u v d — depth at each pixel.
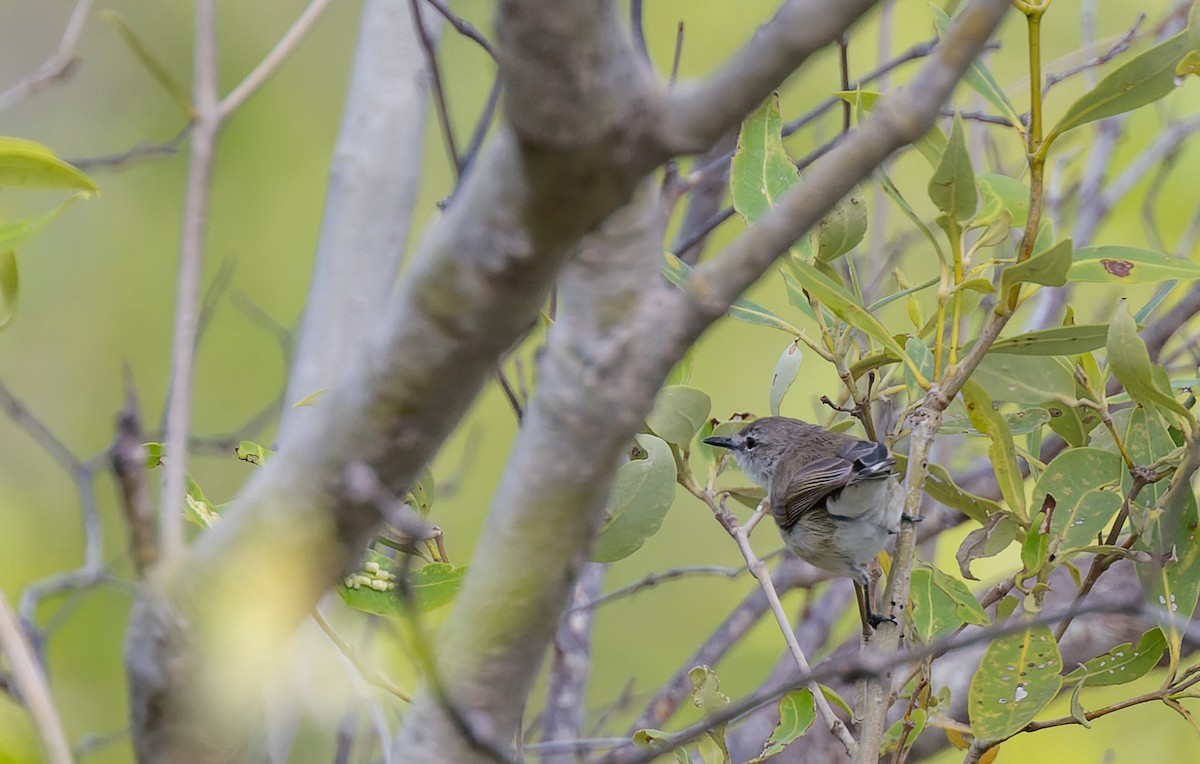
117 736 9.64
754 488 10.03
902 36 14.86
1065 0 15.25
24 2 16.83
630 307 4.00
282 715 6.64
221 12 16.23
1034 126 6.48
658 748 5.53
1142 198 14.06
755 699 5.39
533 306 3.71
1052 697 6.66
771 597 7.10
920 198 14.34
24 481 14.47
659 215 4.05
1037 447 9.12
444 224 3.68
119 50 16.47
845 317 6.92
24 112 16.34
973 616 7.15
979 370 7.71
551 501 4.21
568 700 10.81
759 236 3.65
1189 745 12.73
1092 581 7.28
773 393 8.67
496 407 15.62
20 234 6.62
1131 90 6.37
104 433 15.40
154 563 4.35
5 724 6.26
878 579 9.52
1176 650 6.89
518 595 4.39
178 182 16.41
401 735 4.79
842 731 6.51
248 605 4.34
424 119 9.86
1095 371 7.70
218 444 11.87
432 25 9.89
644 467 7.49
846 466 8.71
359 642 7.51
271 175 16.03
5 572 12.95
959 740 7.60
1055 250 6.18
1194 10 6.39
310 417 4.24
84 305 16.02
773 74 2.99
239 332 15.47
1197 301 9.80
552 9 2.85
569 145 3.07
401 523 3.87
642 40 6.80
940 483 8.09
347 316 9.36
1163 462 7.24
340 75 16.56
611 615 15.41
